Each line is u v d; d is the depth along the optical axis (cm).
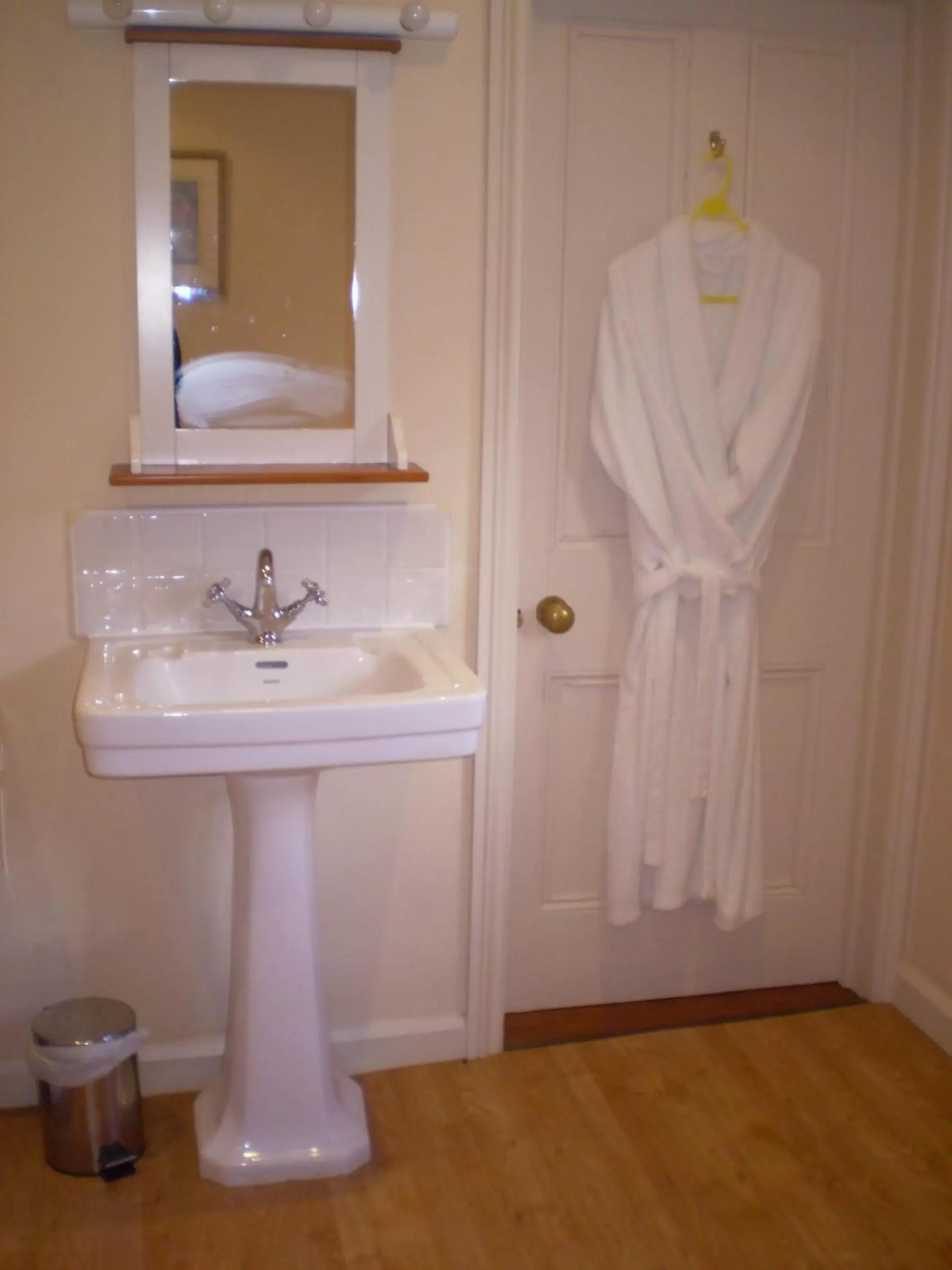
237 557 190
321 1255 169
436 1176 186
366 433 189
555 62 197
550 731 222
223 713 151
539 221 202
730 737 213
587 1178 186
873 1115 202
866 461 225
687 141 204
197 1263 167
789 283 204
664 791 213
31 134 171
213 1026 208
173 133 175
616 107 201
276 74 176
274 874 176
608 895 218
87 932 199
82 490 184
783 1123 200
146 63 171
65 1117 182
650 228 206
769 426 203
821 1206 180
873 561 229
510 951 229
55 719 190
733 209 209
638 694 210
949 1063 218
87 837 195
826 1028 229
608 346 201
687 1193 183
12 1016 200
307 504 192
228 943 204
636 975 236
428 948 213
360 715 155
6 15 167
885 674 229
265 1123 184
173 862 199
